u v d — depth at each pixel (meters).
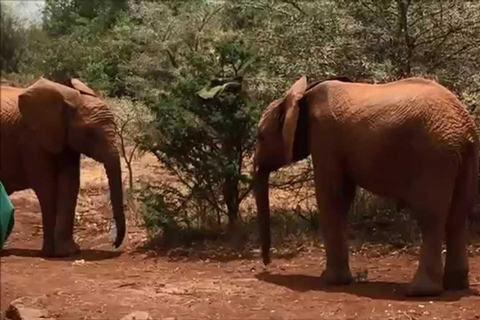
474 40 12.09
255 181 9.64
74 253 11.55
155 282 9.32
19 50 31.95
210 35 19.41
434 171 7.97
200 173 11.91
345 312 7.69
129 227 13.12
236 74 12.15
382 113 8.24
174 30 20.55
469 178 8.20
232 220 12.02
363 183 8.57
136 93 18.14
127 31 23.56
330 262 8.95
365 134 8.34
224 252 11.07
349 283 8.94
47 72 27.23
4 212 4.52
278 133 9.32
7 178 11.95
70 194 11.70
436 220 8.02
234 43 12.21
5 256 11.46
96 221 13.99
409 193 8.14
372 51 12.38
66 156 11.80
